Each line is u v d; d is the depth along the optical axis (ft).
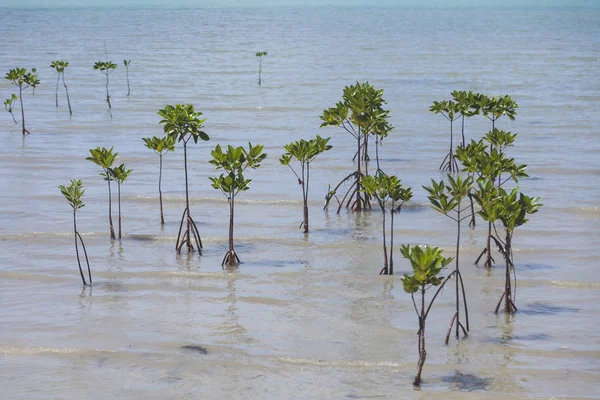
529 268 42.63
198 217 52.34
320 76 137.18
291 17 410.11
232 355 32.60
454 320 35.06
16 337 34.19
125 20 355.15
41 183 61.16
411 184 61.11
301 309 37.27
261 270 42.32
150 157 70.69
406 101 107.96
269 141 78.95
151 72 143.23
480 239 47.47
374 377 30.71
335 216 52.60
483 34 262.26
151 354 32.68
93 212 53.16
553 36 250.57
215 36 245.86
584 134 82.69
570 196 57.31
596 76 137.08
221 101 107.14
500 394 29.22
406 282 29.17
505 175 64.18
